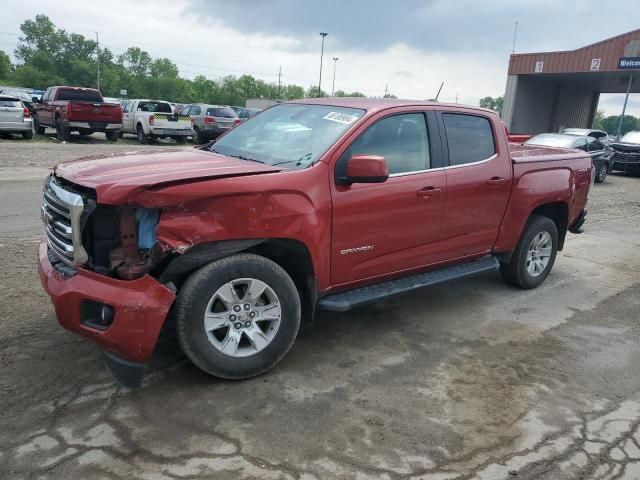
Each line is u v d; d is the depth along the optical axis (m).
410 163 4.41
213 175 3.32
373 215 4.09
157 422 3.16
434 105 4.68
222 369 3.53
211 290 3.38
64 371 3.64
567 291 6.06
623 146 19.66
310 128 4.27
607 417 3.49
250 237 3.43
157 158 3.89
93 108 19.98
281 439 3.06
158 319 3.16
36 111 23.02
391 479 2.79
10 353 3.84
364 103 4.45
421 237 4.54
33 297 4.85
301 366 3.95
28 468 2.73
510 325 4.97
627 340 4.77
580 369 4.16
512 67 35.44
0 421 3.08
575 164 6.14
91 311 3.25
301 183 3.65
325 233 3.82
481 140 5.05
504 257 5.68
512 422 3.38
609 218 11.04
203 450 2.93
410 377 3.88
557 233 6.12
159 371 3.73
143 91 117.94
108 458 2.83
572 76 34.97
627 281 6.56
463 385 3.80
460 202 4.77
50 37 123.69
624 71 29.73
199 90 117.75
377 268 4.29
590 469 2.97
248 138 4.63
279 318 3.70
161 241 3.13
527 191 5.43
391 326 4.79
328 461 2.90
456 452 3.04
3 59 111.00
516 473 2.90
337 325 4.74
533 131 38.84
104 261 3.31
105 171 3.40
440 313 5.18
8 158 14.33
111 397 3.38
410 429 3.23
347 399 3.53
